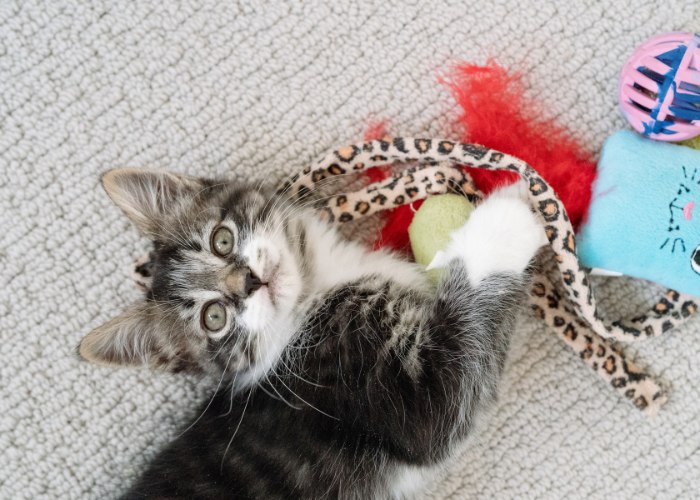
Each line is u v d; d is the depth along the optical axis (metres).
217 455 0.42
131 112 0.46
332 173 0.44
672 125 0.41
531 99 0.45
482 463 0.47
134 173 0.42
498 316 0.41
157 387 0.47
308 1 0.46
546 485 0.46
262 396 0.42
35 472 0.47
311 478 0.41
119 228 0.47
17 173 0.46
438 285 0.41
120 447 0.47
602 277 0.46
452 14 0.45
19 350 0.47
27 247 0.47
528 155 0.44
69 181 0.46
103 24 0.46
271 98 0.46
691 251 0.41
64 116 0.46
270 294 0.41
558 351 0.46
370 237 0.46
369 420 0.40
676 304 0.44
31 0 0.46
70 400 0.47
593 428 0.46
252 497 0.41
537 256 0.44
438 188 0.43
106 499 0.47
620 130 0.43
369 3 0.46
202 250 0.42
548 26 0.45
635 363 0.46
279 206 0.43
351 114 0.46
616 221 0.41
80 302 0.47
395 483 0.42
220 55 0.46
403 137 0.45
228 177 0.46
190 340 0.42
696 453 0.46
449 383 0.40
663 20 0.45
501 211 0.41
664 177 0.41
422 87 0.46
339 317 0.42
